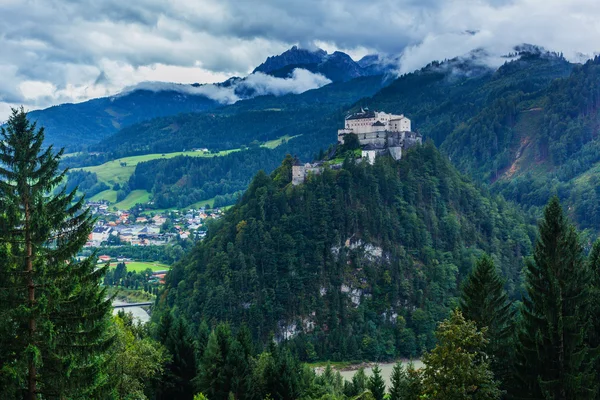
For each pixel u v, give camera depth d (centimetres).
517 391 6738
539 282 6825
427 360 5934
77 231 5531
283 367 10294
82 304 5397
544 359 6444
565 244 6662
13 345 5175
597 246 8138
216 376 9944
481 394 5625
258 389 10125
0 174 5222
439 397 5594
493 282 7538
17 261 5216
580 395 5991
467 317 7400
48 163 5431
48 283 5262
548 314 6456
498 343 7212
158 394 9975
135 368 8450
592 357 6294
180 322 11012
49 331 5103
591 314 6912
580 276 6669
